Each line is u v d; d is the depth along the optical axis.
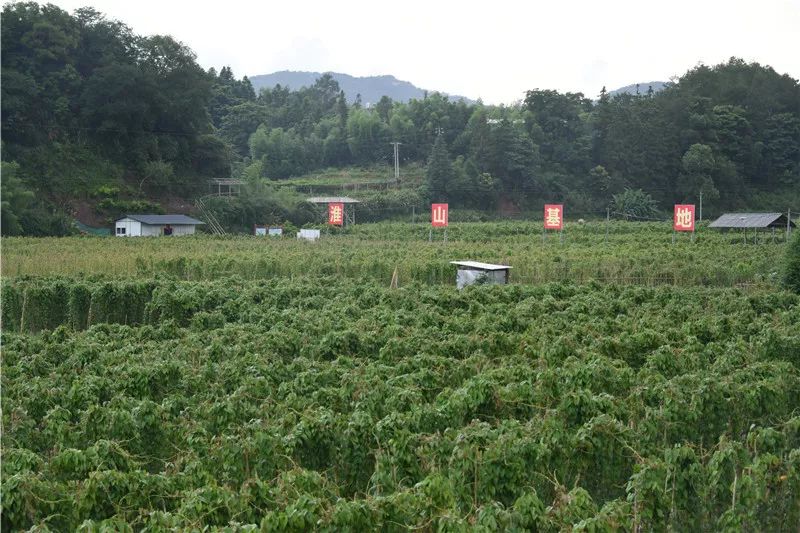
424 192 132.12
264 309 37.19
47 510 14.04
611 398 18.84
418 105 170.00
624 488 16.67
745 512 14.74
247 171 119.31
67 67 101.69
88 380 21.52
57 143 100.38
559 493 14.23
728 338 30.72
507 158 138.00
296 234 101.25
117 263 54.53
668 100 152.75
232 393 20.77
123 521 12.89
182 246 72.06
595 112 161.75
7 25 97.62
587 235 94.81
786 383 21.64
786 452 17.59
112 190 99.81
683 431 18.64
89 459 15.43
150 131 112.06
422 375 22.06
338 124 174.50
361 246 77.69
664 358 24.31
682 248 74.88
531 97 154.12
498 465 15.10
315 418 17.44
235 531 12.60
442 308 37.44
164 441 18.22
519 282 54.66
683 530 15.33
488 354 27.09
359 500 13.51
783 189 149.62
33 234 84.00
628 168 143.50
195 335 28.92
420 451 16.08
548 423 16.95
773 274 52.88
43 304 38.19
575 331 29.53
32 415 19.86
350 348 27.92
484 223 115.19
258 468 16.05
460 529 12.73
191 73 115.12
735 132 146.25
